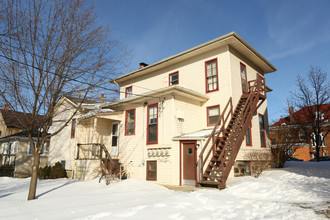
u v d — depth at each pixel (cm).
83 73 1008
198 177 1141
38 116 1010
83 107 1720
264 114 1769
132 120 1517
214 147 1116
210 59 1512
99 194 878
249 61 1683
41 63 927
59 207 695
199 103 1495
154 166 1323
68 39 955
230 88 1386
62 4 944
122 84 2072
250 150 1452
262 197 777
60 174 1741
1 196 1023
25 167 2184
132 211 588
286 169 1393
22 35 873
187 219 520
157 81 1786
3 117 2967
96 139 1525
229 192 865
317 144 2020
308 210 535
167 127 1296
